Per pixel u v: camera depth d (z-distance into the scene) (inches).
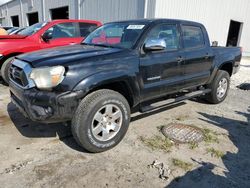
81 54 130.9
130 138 149.2
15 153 128.5
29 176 110.7
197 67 186.2
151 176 114.3
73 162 122.5
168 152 134.9
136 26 157.6
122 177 112.7
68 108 118.2
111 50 140.3
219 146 144.4
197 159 129.6
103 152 132.8
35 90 118.2
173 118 183.9
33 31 279.1
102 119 128.8
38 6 793.6
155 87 154.5
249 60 675.4
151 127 165.8
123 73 133.0
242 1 689.6
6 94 230.5
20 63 131.2
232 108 215.6
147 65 145.9
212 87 212.7
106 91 129.6
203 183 110.9
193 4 504.1
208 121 181.9
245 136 160.1
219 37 636.1
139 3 441.1
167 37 163.3
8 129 155.3
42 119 118.3
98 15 533.0
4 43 245.4
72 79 117.0
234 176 117.2
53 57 126.3
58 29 281.0
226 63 221.6
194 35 186.9
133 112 164.9
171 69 162.9
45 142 140.9
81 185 106.3
